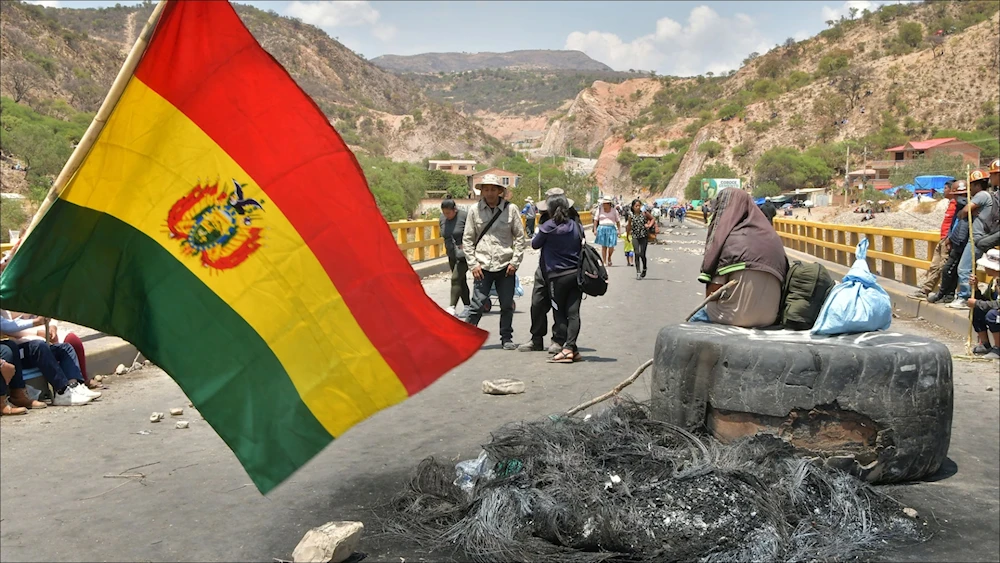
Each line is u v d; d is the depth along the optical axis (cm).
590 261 877
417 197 9656
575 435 489
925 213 5538
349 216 263
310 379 263
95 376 831
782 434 489
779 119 19112
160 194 253
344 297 264
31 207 7644
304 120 256
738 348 499
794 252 2366
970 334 924
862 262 561
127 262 253
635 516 407
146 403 741
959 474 518
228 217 257
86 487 518
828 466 474
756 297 577
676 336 530
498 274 967
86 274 250
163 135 251
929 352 492
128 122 247
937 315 1160
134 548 426
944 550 409
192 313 258
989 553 405
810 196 13638
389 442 604
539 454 466
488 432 625
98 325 252
